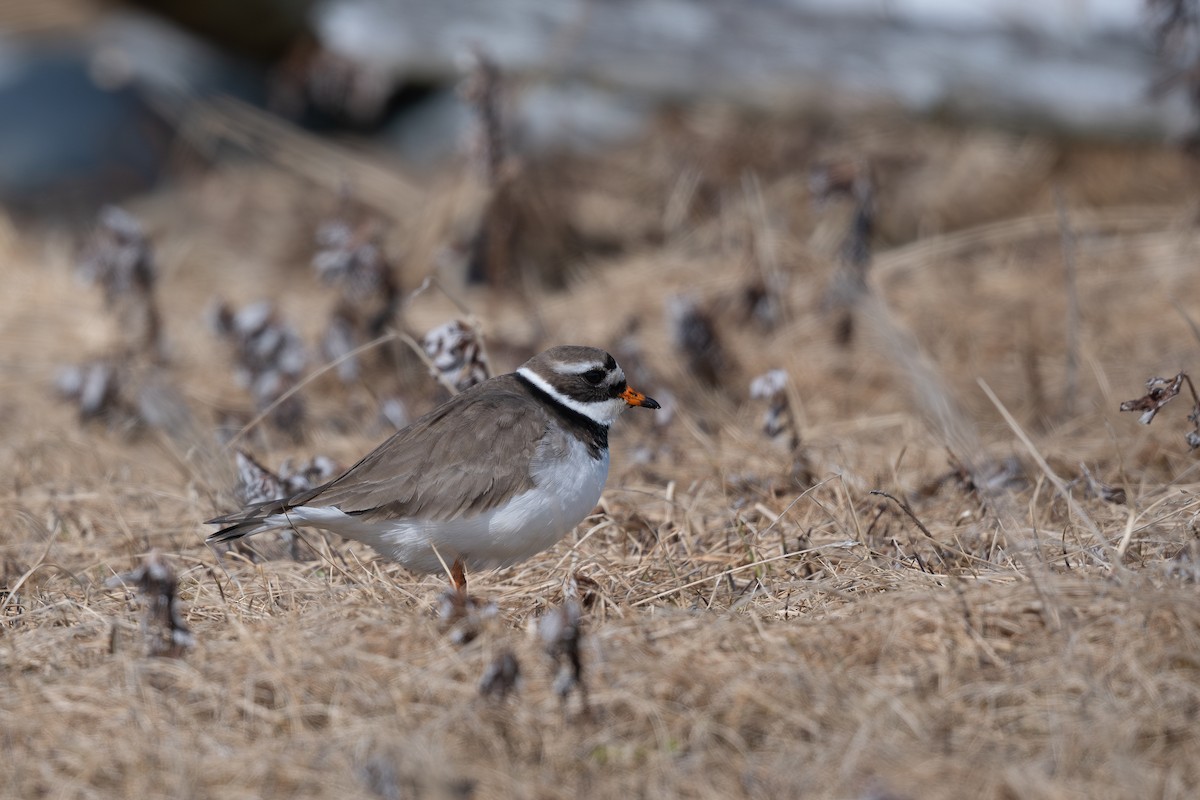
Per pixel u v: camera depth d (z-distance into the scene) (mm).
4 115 22016
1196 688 7207
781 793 6625
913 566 9172
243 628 8359
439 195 18688
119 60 22766
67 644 8516
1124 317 15016
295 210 20344
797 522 10219
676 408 13086
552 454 9320
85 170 21656
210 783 6848
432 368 11375
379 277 14406
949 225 18234
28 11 24219
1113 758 6680
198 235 20047
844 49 19578
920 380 12102
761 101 19609
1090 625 7855
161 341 15281
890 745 6891
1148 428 12008
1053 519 10047
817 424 13195
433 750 6855
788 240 17297
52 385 14766
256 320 13594
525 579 9922
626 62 20188
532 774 6867
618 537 10414
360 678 7660
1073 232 17297
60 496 11422
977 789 6566
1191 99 15578
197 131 22281
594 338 15617
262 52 24266
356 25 21281
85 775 6973
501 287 16859
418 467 9133
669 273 17359
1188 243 16406
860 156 18297
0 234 19484
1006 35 19094
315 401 14742
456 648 8016
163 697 7629
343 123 23078
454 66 21078
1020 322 15141
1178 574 8422
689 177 18891
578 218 18984
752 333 15578
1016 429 9547
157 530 10828
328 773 6844
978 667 7660
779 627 8227
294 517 9211
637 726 7309
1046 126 18984
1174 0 14859
